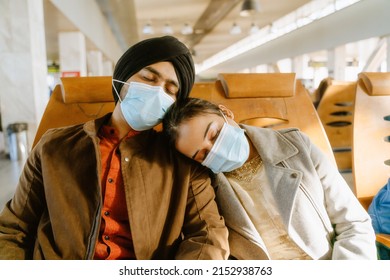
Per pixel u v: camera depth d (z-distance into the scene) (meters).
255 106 1.64
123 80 1.12
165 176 1.13
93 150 1.09
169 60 1.08
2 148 4.26
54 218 1.04
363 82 1.75
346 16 8.05
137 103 1.09
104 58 11.70
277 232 1.19
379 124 1.71
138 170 1.09
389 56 6.67
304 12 9.96
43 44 4.32
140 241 1.04
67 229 1.03
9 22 3.82
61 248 1.03
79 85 1.55
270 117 1.63
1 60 3.87
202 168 1.20
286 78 1.69
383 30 6.77
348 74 11.73
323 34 9.16
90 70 9.59
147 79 1.09
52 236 1.07
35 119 3.97
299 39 10.59
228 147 1.10
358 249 1.08
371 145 1.67
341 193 1.21
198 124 1.08
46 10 4.91
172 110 1.11
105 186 1.09
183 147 1.11
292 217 1.18
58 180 1.05
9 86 3.90
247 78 1.67
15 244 1.06
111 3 8.39
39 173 1.10
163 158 1.16
